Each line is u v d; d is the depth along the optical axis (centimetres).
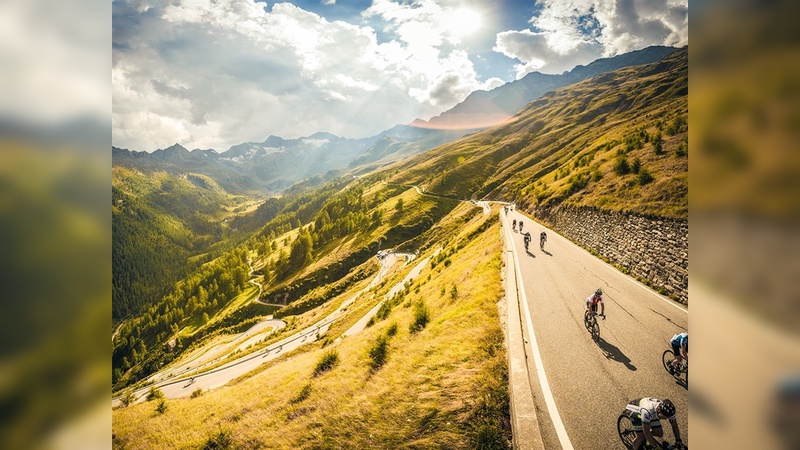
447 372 1273
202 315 14975
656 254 2366
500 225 5353
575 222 4212
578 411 1036
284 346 6912
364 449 1052
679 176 2998
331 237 17612
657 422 827
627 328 1627
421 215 16200
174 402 2512
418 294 3209
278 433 1330
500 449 916
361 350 1927
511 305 1767
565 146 18762
